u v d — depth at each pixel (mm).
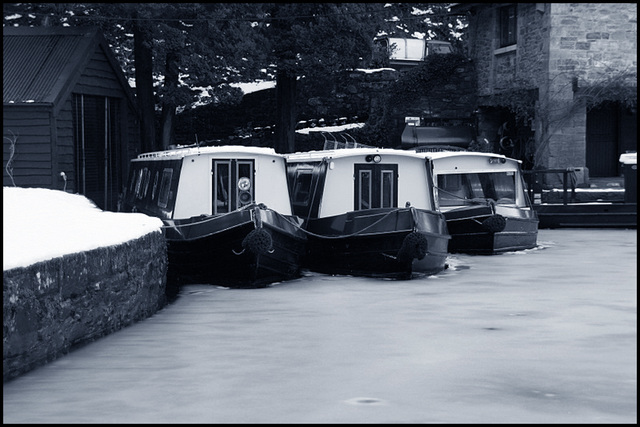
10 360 8211
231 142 33688
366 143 32062
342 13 27125
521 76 29828
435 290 15297
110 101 25906
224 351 9883
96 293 10477
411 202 18281
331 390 7902
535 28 28938
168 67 26719
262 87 36750
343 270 17266
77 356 9516
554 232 25609
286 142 29141
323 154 18422
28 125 21750
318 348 10078
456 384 8148
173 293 15164
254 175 16812
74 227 11680
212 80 25906
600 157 29719
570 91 28031
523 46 29719
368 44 28656
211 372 8703
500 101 30578
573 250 21484
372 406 7297
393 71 32812
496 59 31484
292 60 27656
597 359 9398
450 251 21266
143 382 8250
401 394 7746
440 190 20969
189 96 26656
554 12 27922
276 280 16312
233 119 34000
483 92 32094
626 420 6848
